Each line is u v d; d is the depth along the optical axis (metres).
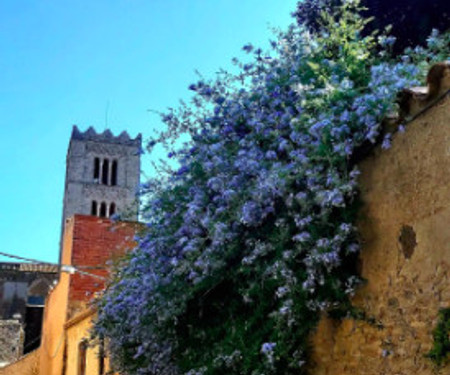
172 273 6.55
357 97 5.15
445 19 8.22
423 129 4.48
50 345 21.61
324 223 5.06
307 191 5.25
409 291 4.43
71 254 19.02
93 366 14.26
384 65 5.16
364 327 4.85
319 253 4.92
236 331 5.85
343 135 5.04
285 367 5.26
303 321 5.26
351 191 5.06
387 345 4.58
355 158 5.21
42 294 48.88
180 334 6.92
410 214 4.52
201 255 5.95
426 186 4.39
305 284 4.95
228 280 6.25
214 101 6.80
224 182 5.86
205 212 6.15
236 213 5.73
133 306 7.38
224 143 6.43
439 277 4.15
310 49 6.14
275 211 5.69
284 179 5.22
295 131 5.44
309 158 5.13
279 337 5.25
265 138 6.03
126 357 8.70
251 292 5.65
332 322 5.20
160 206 7.02
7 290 48.03
